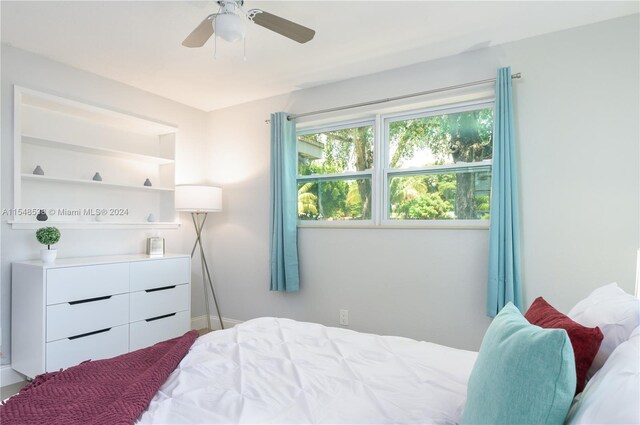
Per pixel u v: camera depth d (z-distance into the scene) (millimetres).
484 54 2654
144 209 3639
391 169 3098
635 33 2211
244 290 3789
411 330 2887
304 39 1962
